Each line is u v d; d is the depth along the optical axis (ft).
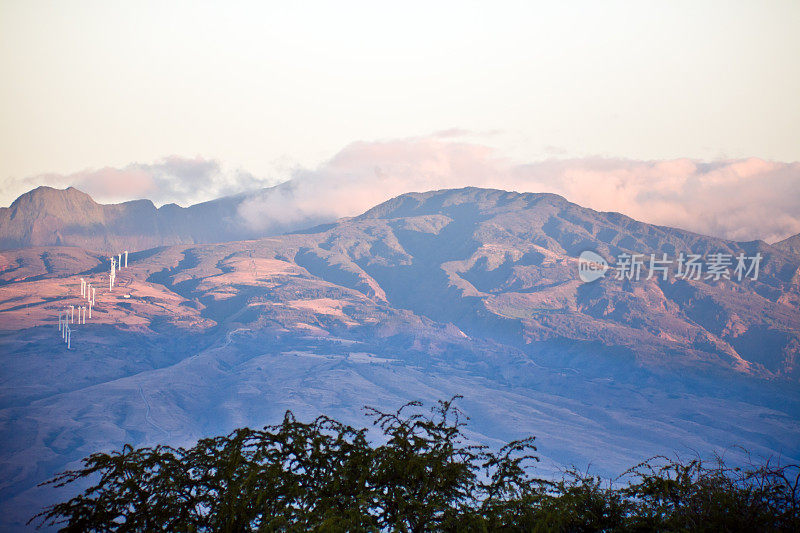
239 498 27.32
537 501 28.84
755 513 28.25
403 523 26.66
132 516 27.71
